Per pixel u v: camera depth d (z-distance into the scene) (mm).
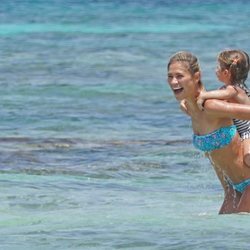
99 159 32938
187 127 41531
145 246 18281
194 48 91938
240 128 21219
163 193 26438
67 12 162750
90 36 108250
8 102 50312
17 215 22422
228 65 21266
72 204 24344
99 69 70188
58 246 18406
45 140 37344
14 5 185375
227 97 20891
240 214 21188
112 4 195500
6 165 31453
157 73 67438
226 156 21125
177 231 19578
